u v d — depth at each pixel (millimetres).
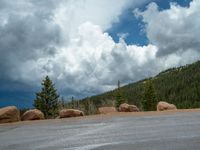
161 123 12820
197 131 9820
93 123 14242
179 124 12094
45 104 46125
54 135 10641
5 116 18328
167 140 8227
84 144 8375
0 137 10898
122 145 7836
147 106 68812
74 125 13719
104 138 9289
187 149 6836
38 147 8336
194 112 18562
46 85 46406
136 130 10875
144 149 7098
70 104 52938
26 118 20812
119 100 68250
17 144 9070
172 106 27375
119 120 15156
